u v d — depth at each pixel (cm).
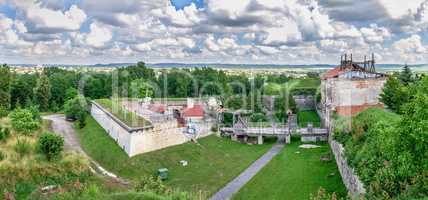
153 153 5112
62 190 3028
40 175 3456
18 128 4697
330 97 6631
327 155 5141
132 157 4869
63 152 4106
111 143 5472
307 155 5378
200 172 4653
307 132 6406
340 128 4756
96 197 2773
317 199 2589
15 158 3600
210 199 3725
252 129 6488
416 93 2309
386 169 2453
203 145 5888
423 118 2127
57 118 8100
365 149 3198
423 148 2122
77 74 10950
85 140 5862
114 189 3469
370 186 2498
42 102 9769
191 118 7006
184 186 4122
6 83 8425
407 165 2175
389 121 3447
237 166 4925
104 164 4706
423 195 2083
